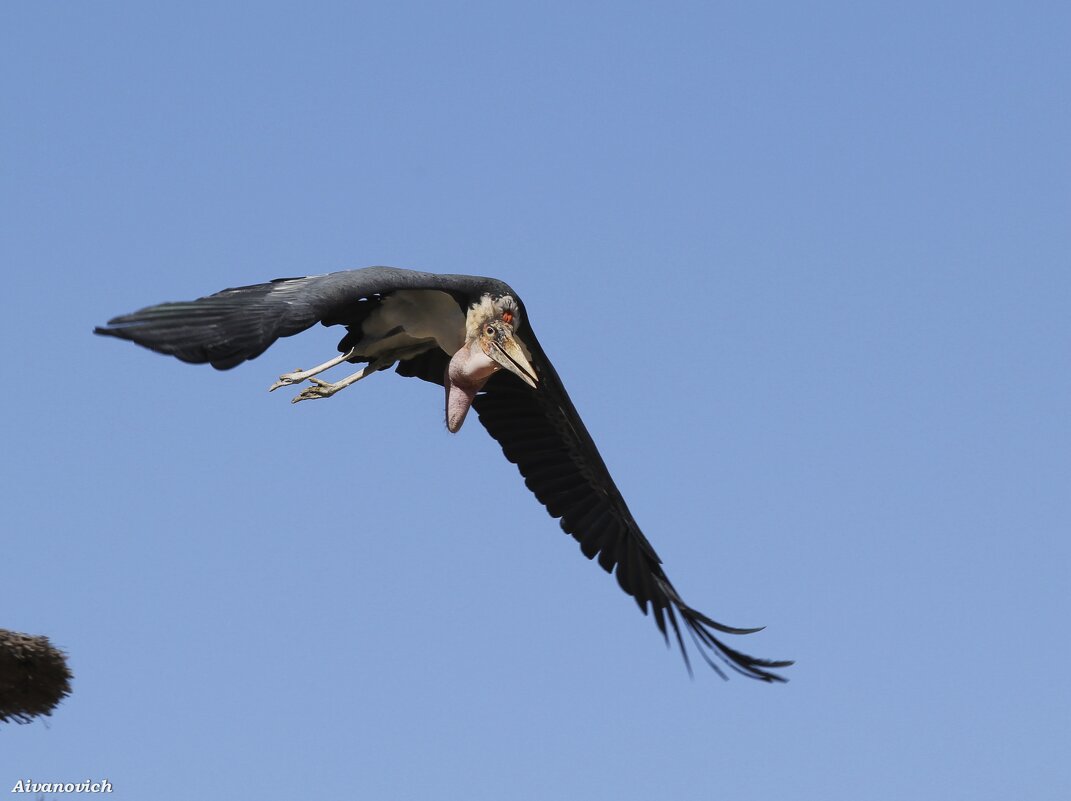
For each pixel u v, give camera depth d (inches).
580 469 675.4
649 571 668.1
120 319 463.5
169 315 473.7
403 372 639.1
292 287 509.0
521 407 673.0
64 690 449.4
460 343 596.1
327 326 603.8
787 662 629.3
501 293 596.1
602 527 675.4
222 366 474.9
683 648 652.7
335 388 584.7
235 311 485.1
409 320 596.1
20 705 444.8
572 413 660.1
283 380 577.3
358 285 518.0
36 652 442.0
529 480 677.9
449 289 567.2
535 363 629.6
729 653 641.0
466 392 596.1
